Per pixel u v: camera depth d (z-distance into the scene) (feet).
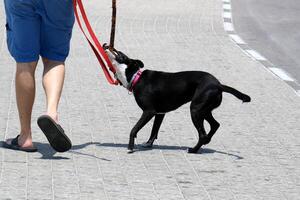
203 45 73.61
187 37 77.82
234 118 45.80
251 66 64.34
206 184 32.68
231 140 40.60
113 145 38.47
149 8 99.35
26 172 33.17
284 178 34.12
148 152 37.55
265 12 101.40
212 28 85.20
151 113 37.47
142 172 33.99
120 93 51.08
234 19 93.66
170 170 34.53
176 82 37.55
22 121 36.22
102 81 54.75
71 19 35.65
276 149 39.14
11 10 34.91
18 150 36.55
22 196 30.01
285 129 43.57
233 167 35.50
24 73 35.58
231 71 61.52
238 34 82.53
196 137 40.91
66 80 54.60
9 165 34.06
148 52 67.56
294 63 67.31
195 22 88.69
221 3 108.78
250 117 46.24
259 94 53.31
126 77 37.70
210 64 63.87
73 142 38.63
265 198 31.17
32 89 35.78
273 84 57.36
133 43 71.97
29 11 34.78
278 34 84.02
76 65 60.39
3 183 31.50
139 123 37.42
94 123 42.78
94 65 60.70
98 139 39.47
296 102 51.31
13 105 45.73
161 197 30.60
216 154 37.73
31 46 35.24
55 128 33.58
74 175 33.04
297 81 59.36
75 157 35.91
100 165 34.78
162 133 41.52
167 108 37.78
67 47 36.11
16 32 35.14
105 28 80.07
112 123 42.98
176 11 97.55
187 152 37.76
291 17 97.71
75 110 45.65
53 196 30.17
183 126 43.21
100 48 37.14
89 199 29.94
